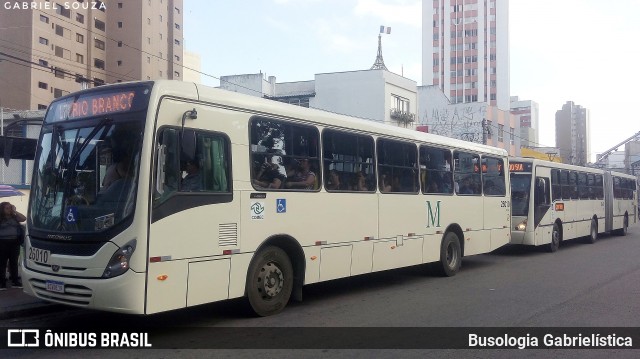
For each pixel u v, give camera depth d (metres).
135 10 68.38
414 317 8.65
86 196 6.99
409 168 11.58
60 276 6.93
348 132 9.96
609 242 23.36
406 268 14.20
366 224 10.24
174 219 6.88
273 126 8.48
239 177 7.83
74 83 62.28
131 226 6.54
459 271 14.11
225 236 7.57
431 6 104.56
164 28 73.56
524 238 17.28
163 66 73.25
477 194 14.15
